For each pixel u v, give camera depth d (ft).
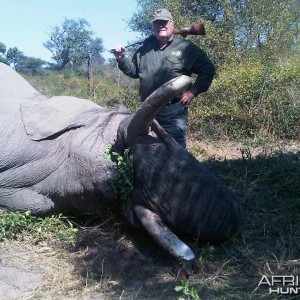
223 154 29.60
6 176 17.46
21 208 17.58
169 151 14.92
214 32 40.96
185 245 14.12
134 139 15.23
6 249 15.79
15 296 13.14
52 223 17.07
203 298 12.65
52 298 13.01
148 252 15.31
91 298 12.96
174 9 44.01
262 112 34.45
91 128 16.94
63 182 16.69
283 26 43.37
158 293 13.07
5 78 19.83
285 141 33.14
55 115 17.72
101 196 16.01
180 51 17.74
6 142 17.37
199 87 17.70
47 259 15.19
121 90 44.39
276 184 19.52
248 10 43.16
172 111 17.67
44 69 111.45
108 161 15.90
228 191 15.08
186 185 14.55
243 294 12.81
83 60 103.30
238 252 14.98
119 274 14.14
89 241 16.06
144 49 18.34
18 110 18.17
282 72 35.45
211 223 14.64
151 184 14.87
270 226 16.48
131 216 15.60
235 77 35.63
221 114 35.12
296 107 34.04
